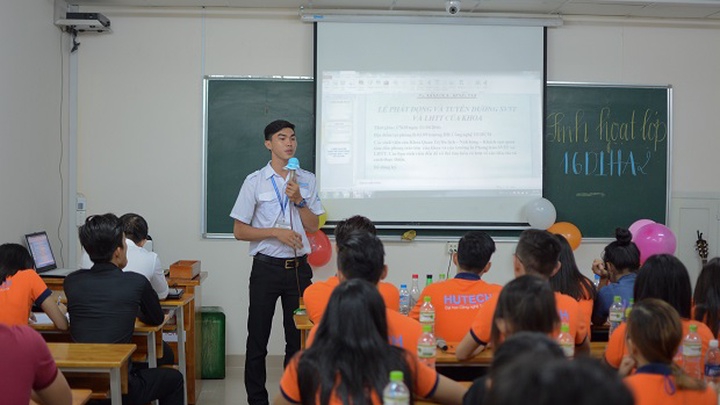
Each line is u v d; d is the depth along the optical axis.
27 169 4.67
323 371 1.70
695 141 5.79
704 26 5.76
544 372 0.87
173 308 4.08
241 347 5.56
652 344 1.87
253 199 4.17
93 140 5.46
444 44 5.54
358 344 1.71
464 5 5.38
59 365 2.56
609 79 5.71
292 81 5.51
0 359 1.90
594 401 0.83
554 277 3.32
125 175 5.48
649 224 5.04
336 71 5.50
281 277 4.09
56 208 5.22
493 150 5.59
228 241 5.53
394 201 5.56
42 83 4.91
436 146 5.56
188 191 5.51
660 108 5.75
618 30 5.70
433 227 5.57
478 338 2.57
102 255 3.20
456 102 5.56
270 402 4.69
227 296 5.54
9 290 3.28
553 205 5.61
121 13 5.45
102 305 3.12
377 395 1.67
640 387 1.84
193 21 5.48
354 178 5.54
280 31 5.52
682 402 1.84
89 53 5.44
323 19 5.43
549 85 5.66
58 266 5.26
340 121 5.51
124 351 2.73
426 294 3.02
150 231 5.49
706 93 5.79
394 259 5.60
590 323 3.41
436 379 1.88
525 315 1.96
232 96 5.50
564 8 5.46
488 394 0.96
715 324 2.78
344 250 2.38
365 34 5.50
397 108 5.54
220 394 4.85
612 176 5.72
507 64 5.57
